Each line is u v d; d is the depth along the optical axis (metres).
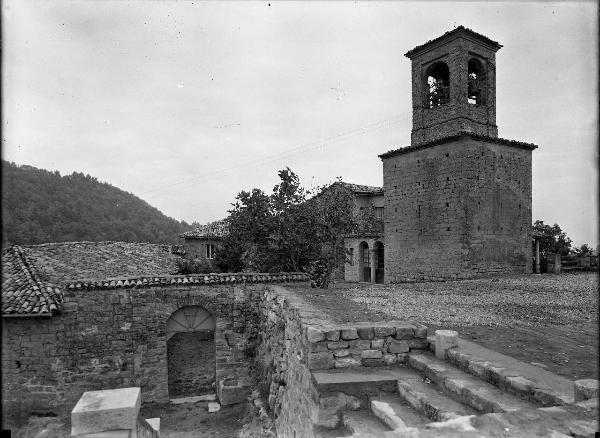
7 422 14.12
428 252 25.75
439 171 25.23
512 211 26.02
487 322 11.02
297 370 9.01
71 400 14.54
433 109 27.02
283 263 21.33
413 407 6.25
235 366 16.25
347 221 22.27
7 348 14.23
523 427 4.40
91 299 14.91
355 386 6.70
